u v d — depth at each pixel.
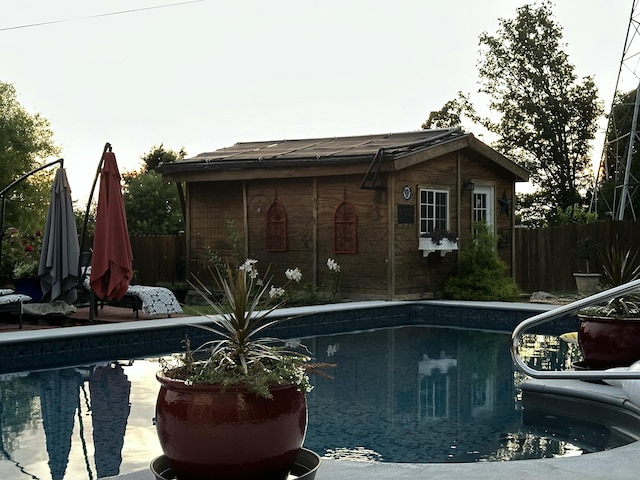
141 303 11.90
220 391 2.98
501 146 36.00
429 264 14.88
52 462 4.54
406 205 14.30
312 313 11.57
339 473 3.79
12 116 37.00
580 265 17.44
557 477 3.74
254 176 15.23
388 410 6.09
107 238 10.54
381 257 14.11
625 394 5.63
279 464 3.08
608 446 4.96
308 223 14.98
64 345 9.03
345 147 15.30
